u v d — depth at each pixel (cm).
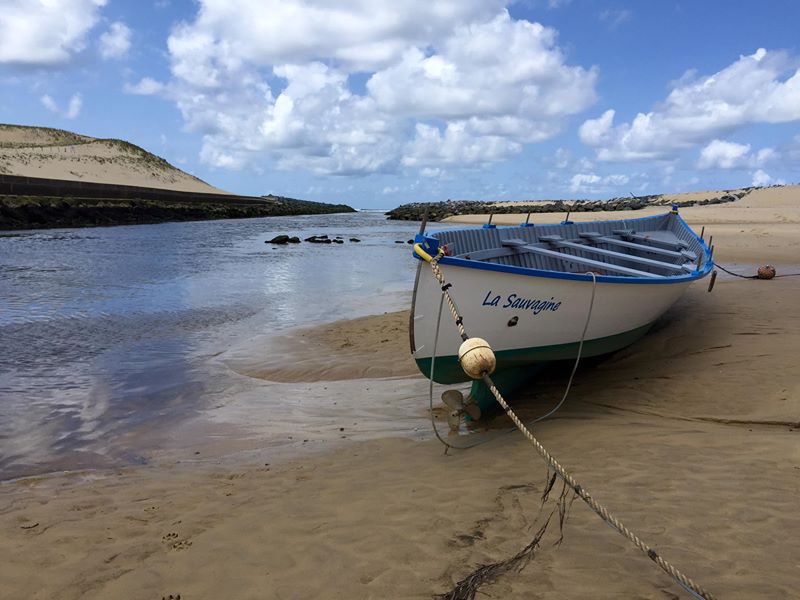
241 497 425
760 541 315
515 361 609
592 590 280
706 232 2620
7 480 481
